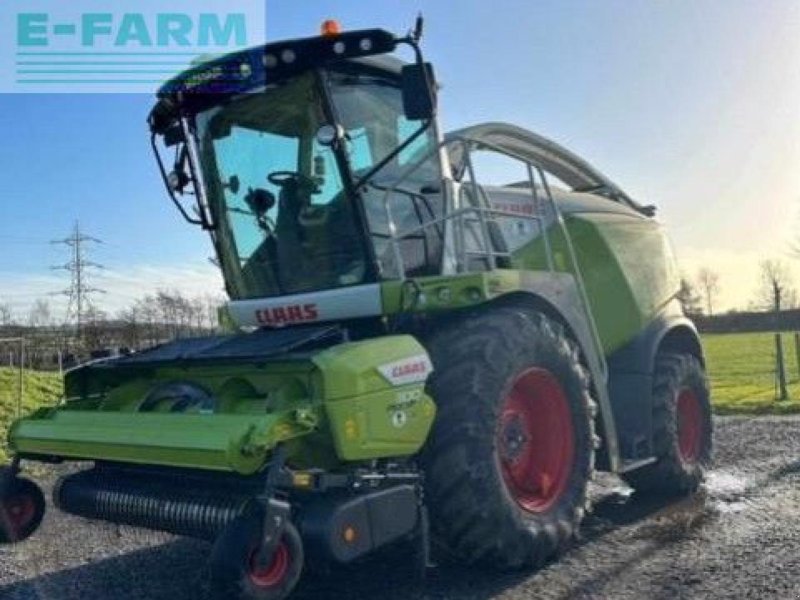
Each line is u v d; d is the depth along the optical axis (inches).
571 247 222.1
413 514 144.3
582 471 179.2
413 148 182.2
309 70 172.7
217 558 121.3
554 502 173.8
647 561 173.0
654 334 236.2
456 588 159.6
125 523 162.4
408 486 144.5
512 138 236.8
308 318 182.1
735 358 1122.7
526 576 165.5
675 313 255.8
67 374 189.8
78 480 175.5
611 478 271.7
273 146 185.3
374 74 181.0
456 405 155.9
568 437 178.5
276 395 145.9
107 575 182.4
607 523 209.8
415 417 146.6
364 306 173.6
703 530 197.5
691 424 255.1
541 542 164.4
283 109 182.2
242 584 119.5
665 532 197.6
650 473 234.1
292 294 184.5
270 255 189.2
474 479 153.6
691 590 152.3
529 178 213.2
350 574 169.6
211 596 124.8
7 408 520.7
